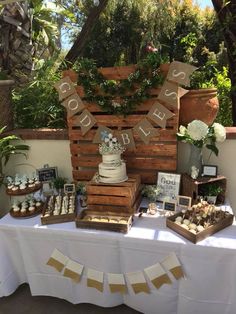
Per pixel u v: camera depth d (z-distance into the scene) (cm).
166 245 144
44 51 407
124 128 187
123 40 793
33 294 183
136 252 151
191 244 140
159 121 176
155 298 158
